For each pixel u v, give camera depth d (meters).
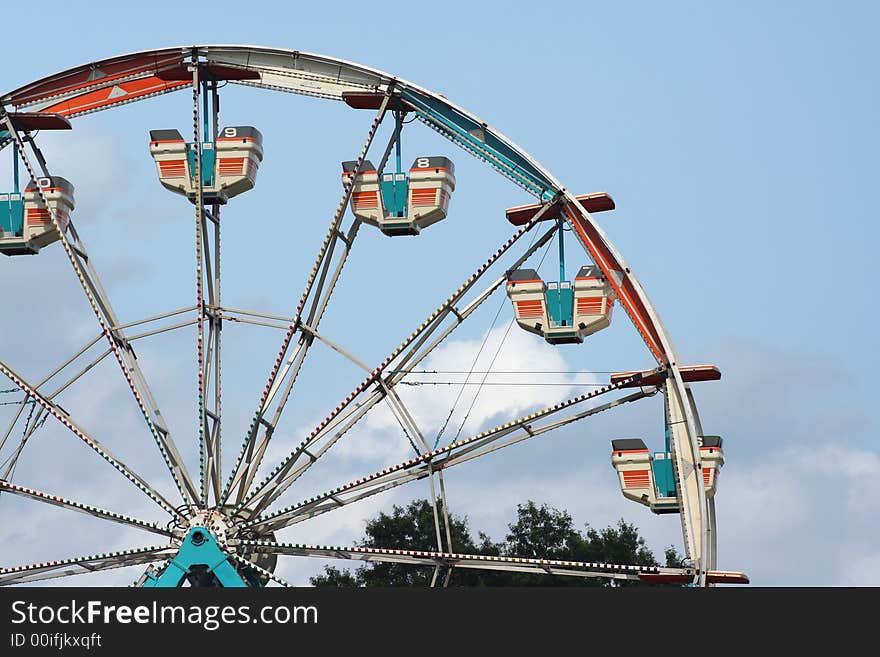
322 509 54.44
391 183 57.56
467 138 57.03
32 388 56.34
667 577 52.91
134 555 53.94
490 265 55.16
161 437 55.53
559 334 56.38
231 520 54.34
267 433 55.53
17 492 55.00
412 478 54.50
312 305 56.72
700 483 53.44
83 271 57.78
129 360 57.31
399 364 55.28
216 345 58.09
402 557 53.19
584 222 55.91
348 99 57.75
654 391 54.88
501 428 54.16
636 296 55.16
